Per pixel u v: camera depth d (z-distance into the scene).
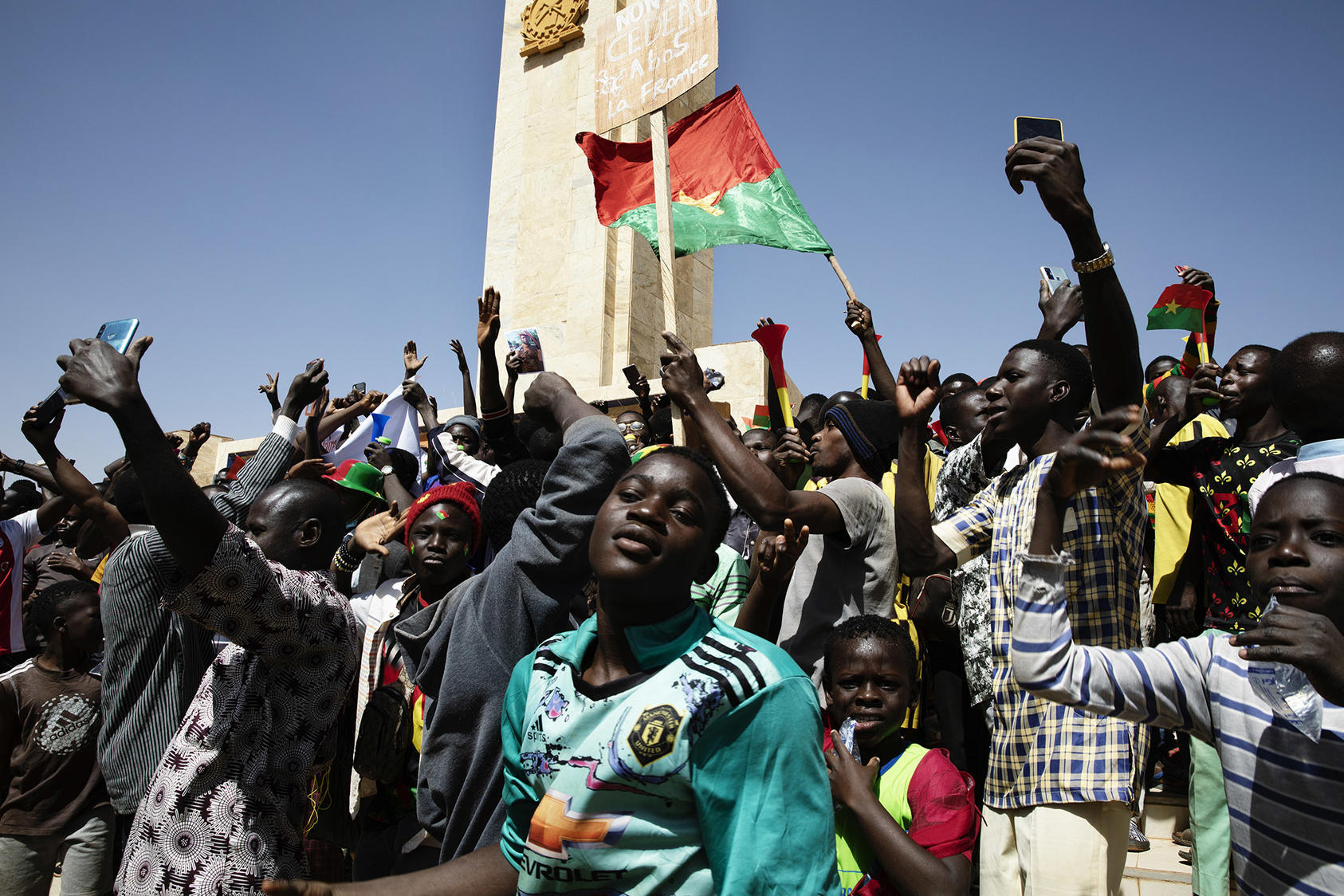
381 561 5.11
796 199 5.08
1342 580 1.84
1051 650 2.15
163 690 3.12
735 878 1.71
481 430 6.48
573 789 1.83
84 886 4.61
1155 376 6.51
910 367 3.40
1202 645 2.20
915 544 3.27
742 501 2.96
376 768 3.31
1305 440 2.95
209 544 2.52
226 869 2.63
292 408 3.89
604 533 2.02
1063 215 2.60
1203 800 3.91
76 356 2.46
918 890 2.46
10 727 4.58
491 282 14.14
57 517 6.24
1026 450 3.55
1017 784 3.13
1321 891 1.85
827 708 3.30
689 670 1.84
